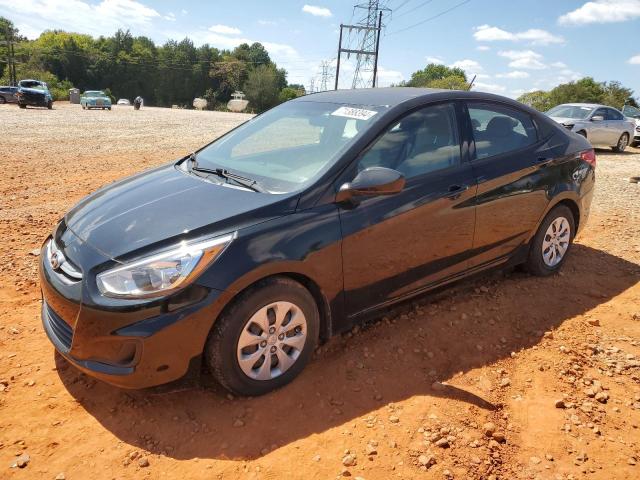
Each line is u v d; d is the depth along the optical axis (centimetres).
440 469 257
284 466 257
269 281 296
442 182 376
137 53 11925
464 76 10369
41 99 3466
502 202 416
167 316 269
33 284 449
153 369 273
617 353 367
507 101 448
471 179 393
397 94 402
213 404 302
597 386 328
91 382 320
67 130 1873
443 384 323
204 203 315
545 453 272
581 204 492
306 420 290
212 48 12800
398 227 349
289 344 313
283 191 323
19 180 893
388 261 351
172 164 423
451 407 304
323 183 323
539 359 356
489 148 418
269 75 10700
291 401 304
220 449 268
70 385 317
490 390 322
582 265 527
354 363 343
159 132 1938
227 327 283
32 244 546
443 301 433
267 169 358
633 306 439
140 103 5016
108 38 12056
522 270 494
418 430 283
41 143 1425
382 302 361
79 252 296
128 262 277
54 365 338
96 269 281
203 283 274
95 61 11300
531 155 443
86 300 274
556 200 461
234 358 289
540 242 468
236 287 281
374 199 339
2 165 1034
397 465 259
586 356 363
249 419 290
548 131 473
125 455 264
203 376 327
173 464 258
